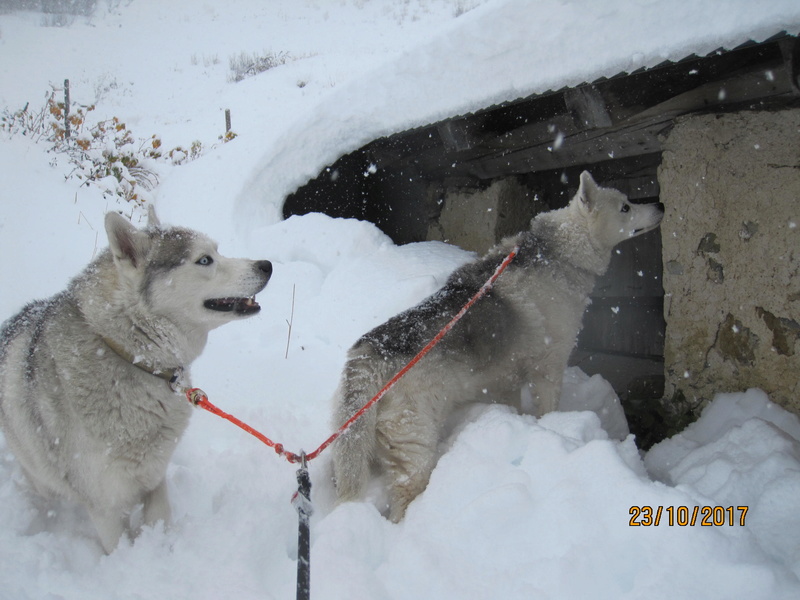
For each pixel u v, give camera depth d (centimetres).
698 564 219
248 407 418
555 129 476
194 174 782
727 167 361
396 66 550
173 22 3144
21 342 281
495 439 307
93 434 257
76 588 251
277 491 324
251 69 2194
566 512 251
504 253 391
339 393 323
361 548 270
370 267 541
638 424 409
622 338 607
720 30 301
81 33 2845
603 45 361
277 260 606
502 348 357
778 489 252
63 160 952
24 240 671
